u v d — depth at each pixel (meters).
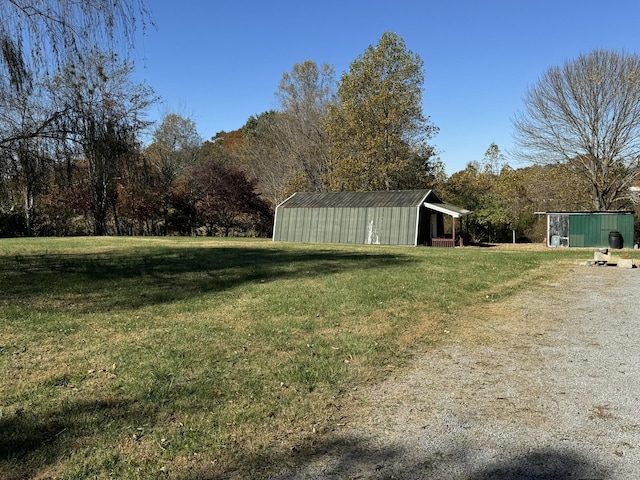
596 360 4.53
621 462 2.66
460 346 5.07
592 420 3.21
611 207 26.28
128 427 3.06
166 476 2.54
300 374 4.08
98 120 10.02
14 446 2.79
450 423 3.20
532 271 11.12
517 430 3.08
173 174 37.62
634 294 8.12
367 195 23.30
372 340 5.15
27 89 8.31
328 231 22.38
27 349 4.68
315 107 37.09
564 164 26.19
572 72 24.77
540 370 4.27
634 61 23.55
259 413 3.31
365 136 29.25
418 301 7.20
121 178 11.83
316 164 36.31
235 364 4.31
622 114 23.97
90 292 7.83
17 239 23.23
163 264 11.81
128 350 4.67
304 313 6.34
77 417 3.19
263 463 2.69
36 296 7.41
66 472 2.55
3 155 9.17
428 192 22.20
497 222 27.33
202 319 6.00
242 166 42.66
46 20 7.98
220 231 36.06
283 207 23.83
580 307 7.06
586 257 14.62
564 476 2.53
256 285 8.57
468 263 12.30
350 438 2.99
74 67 8.67
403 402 3.56
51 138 9.52
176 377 3.95
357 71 29.16
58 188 10.56
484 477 2.53
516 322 6.13
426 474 2.56
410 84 28.97
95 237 26.00
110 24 8.23
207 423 3.14
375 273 10.15
